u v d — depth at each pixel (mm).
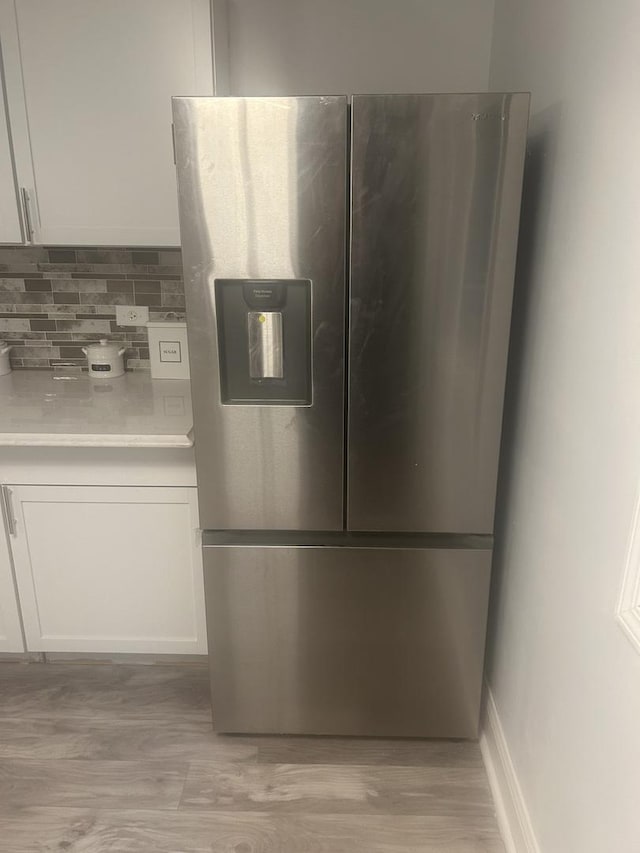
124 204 1977
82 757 1897
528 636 1580
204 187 1522
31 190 1964
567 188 1378
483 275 1558
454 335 1601
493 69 2078
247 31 2105
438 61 2129
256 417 1684
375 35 2109
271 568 1802
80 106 1898
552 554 1409
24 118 1905
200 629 2121
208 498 1759
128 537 2027
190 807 1742
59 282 2379
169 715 2062
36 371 2463
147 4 1823
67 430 1850
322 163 1497
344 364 1638
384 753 1937
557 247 1435
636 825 976
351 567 1794
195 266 1577
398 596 1818
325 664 1891
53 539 2031
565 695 1310
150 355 2373
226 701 1935
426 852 1631
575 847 1229
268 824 1698
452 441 1683
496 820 1727
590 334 1220
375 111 1454
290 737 1991
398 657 1875
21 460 1940
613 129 1135
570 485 1307
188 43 1849
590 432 1207
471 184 1495
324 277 1572
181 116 1479
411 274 1559
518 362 1734
